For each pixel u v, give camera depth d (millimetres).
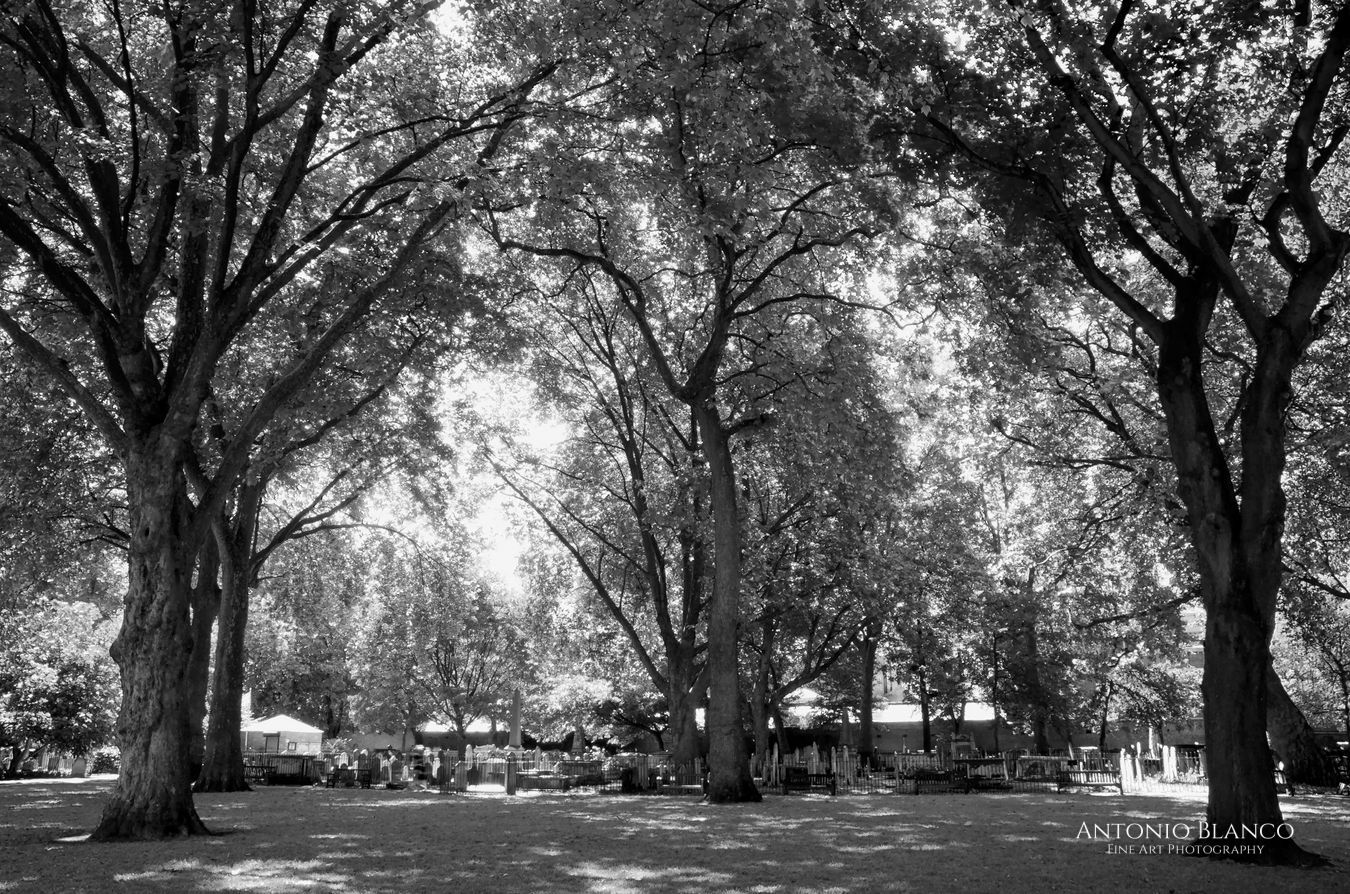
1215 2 12742
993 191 15172
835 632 35562
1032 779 30469
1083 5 13242
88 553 29281
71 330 20266
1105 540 29812
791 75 14250
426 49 18562
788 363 24781
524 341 25578
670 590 37562
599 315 31203
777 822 16641
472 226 21984
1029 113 14516
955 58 14781
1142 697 45125
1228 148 14703
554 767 31000
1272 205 14359
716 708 22891
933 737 55750
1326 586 28125
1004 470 32844
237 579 27797
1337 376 22594
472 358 27141
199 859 11195
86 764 44344
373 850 12203
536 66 17438
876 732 61844
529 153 16828
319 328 21156
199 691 26234
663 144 16781
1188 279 13891
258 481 26609
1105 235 15945
